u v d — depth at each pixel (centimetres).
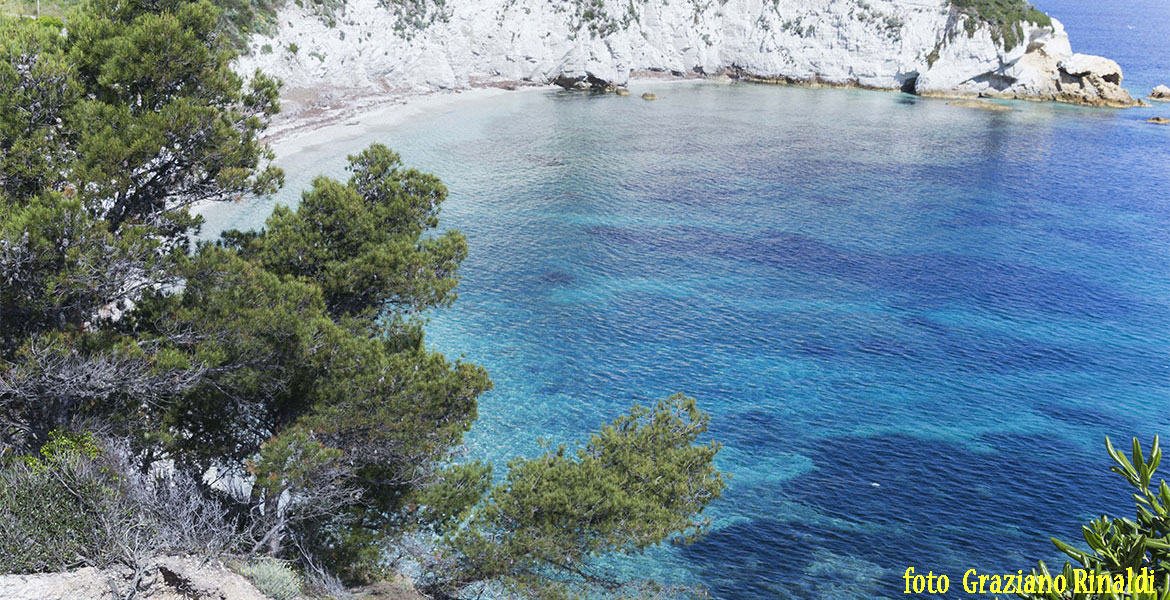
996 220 8625
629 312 5988
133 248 1945
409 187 2727
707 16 15625
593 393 4847
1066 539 3756
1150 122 13650
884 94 15100
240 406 2258
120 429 2105
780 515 3850
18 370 1869
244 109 2369
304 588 2014
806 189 9394
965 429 4638
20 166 1947
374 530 2323
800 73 15512
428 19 12338
